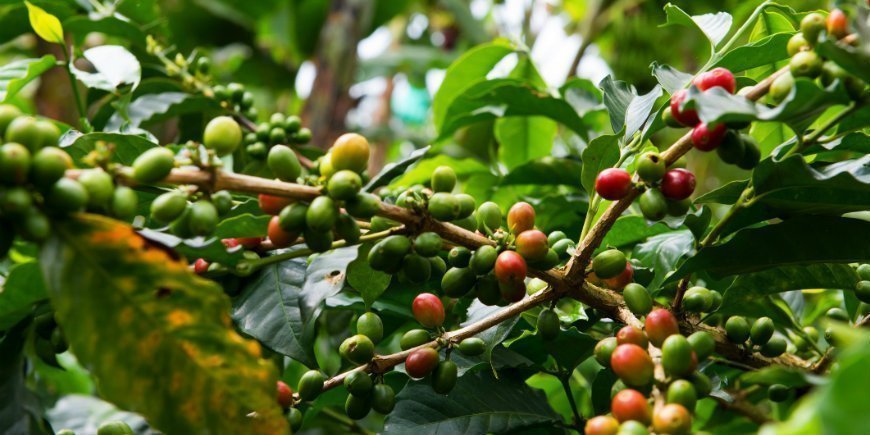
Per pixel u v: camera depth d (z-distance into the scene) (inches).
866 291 25.7
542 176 36.5
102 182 20.0
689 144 23.0
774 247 25.3
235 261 22.9
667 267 27.9
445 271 24.9
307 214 21.5
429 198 23.1
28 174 19.4
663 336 21.7
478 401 25.9
